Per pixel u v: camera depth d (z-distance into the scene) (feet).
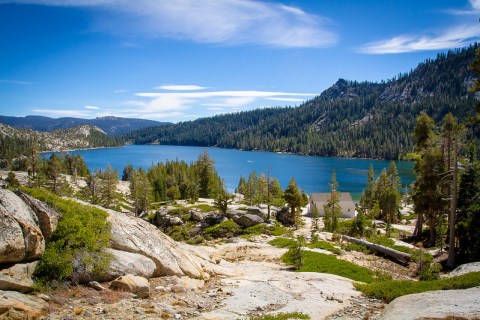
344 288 60.75
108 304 40.09
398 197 252.01
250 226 181.37
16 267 39.96
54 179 253.44
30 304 35.37
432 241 126.93
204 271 68.69
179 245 72.59
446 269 92.02
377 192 278.26
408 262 101.81
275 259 104.01
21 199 46.44
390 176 264.31
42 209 46.93
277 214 213.25
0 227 38.73
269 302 48.67
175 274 59.16
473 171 110.01
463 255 98.27
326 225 186.80
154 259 57.06
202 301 47.21
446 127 119.65
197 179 357.00
